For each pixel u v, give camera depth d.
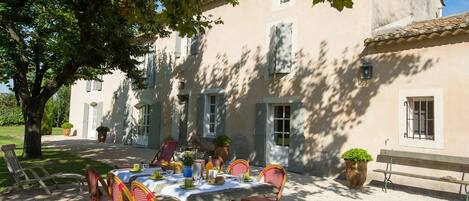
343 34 9.91
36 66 12.71
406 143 8.52
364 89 9.35
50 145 17.61
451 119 7.89
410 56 8.62
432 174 8.12
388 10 9.92
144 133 17.67
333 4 4.04
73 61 11.61
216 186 4.61
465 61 7.79
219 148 12.18
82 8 8.52
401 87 8.70
